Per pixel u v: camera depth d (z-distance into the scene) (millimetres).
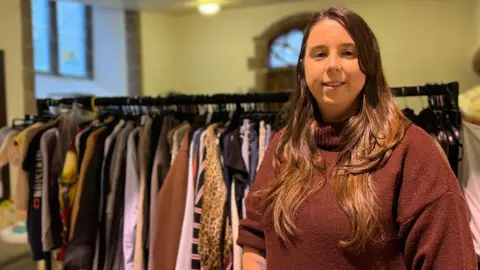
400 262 750
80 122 1863
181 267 1403
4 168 2762
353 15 830
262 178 957
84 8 4754
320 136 859
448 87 1375
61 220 1794
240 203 1383
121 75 4617
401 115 834
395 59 4000
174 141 1546
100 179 1616
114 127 1712
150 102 1725
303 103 923
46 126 1810
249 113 1625
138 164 1583
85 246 1562
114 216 1582
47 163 1747
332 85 821
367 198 737
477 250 1223
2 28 2959
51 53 4512
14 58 3012
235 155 1399
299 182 828
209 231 1362
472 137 1336
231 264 1371
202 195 1394
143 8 4441
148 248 1550
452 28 3740
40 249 1767
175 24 5023
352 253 739
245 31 4664
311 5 4281
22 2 3047
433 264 702
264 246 926
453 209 705
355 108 863
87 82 4766
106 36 4688
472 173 1312
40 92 4348
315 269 762
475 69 3586
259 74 4609
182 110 1739
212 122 1615
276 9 4461
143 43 4617
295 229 789
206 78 4922
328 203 772
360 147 802
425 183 727
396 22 3973
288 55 4473
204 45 4902
